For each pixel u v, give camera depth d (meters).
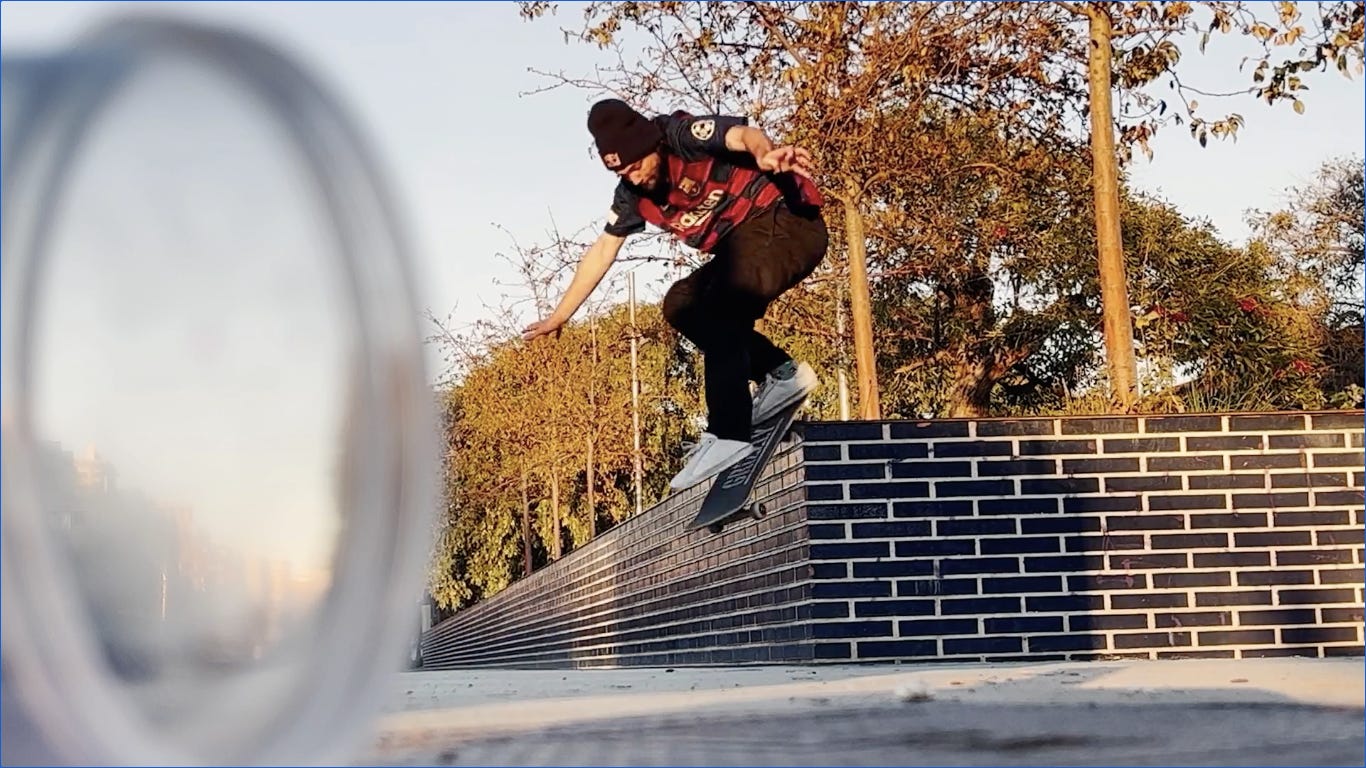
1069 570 7.28
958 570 7.26
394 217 2.70
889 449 7.33
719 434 4.92
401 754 2.77
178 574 2.41
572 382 20.95
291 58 2.64
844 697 3.91
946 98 11.16
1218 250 16.31
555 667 18.12
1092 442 7.37
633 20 10.65
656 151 4.71
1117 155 9.98
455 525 29.92
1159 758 2.53
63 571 2.25
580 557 16.08
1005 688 4.11
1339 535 7.36
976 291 15.88
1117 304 8.88
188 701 2.30
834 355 14.64
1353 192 19.02
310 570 2.53
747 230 4.73
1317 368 16.62
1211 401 10.09
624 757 2.68
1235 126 9.16
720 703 3.85
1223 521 7.34
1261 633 7.27
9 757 2.15
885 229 12.80
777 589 7.92
